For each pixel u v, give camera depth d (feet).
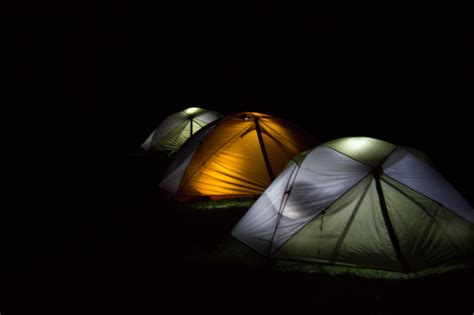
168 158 43.91
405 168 18.17
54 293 16.33
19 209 28.19
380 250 16.67
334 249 17.15
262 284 16.24
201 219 24.39
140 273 17.79
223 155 27.48
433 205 17.46
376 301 14.65
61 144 56.95
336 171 18.51
